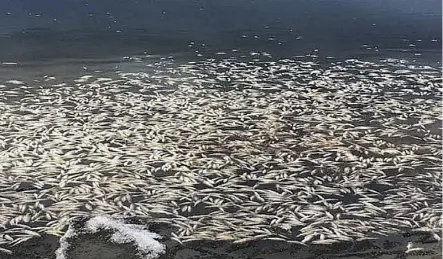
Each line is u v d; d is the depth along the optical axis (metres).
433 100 10.79
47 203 6.58
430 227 6.28
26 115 9.46
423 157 8.11
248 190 7.00
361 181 7.31
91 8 22.31
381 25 19.66
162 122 9.26
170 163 7.69
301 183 7.22
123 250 5.77
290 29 18.73
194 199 6.75
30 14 20.56
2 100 10.27
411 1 25.98
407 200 6.86
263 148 8.30
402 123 9.49
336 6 24.36
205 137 8.66
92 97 10.59
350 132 9.02
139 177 7.26
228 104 10.28
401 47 15.98
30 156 7.80
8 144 8.20
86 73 12.42
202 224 6.24
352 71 13.01
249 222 6.29
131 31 17.78
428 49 15.76
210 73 12.58
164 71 12.72
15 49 14.78
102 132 8.75
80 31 17.56
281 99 10.66
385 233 6.15
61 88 11.18
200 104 10.26
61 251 5.73
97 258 5.64
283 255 5.76
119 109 9.88
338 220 6.37
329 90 11.34
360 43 16.53
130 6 23.11
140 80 11.88
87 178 7.18
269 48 15.61
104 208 6.50
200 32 17.91
